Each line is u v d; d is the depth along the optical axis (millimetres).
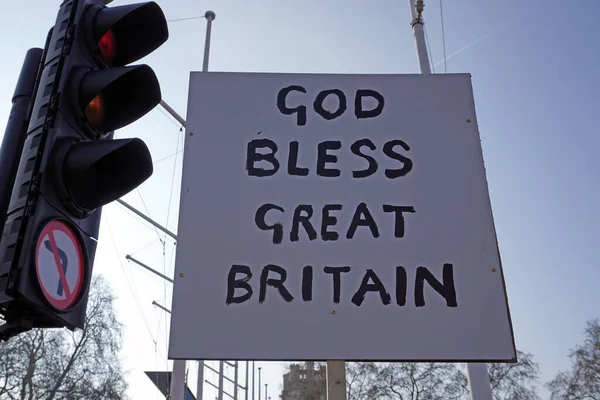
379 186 4406
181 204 4297
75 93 3188
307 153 4520
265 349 3848
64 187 2949
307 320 3936
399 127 4633
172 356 3826
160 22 3643
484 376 6078
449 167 4484
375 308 3980
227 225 4234
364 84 4805
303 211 4297
